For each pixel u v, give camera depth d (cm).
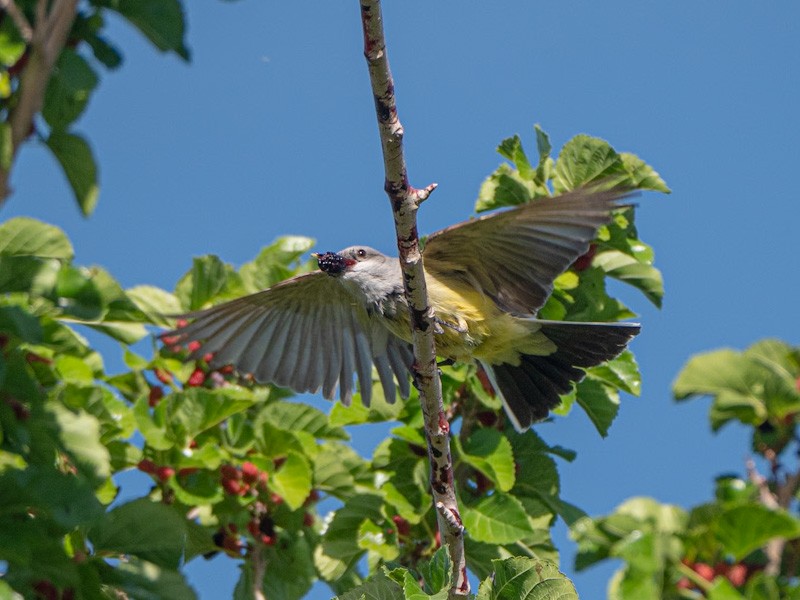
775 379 934
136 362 1270
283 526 1235
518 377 1123
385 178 844
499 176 1263
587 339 1103
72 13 739
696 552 792
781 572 852
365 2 785
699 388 952
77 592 855
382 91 809
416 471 1215
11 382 847
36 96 731
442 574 839
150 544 888
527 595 855
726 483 842
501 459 1157
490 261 1068
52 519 828
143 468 1159
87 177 867
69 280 933
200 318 1165
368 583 907
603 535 805
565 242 1023
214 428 1228
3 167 720
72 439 851
